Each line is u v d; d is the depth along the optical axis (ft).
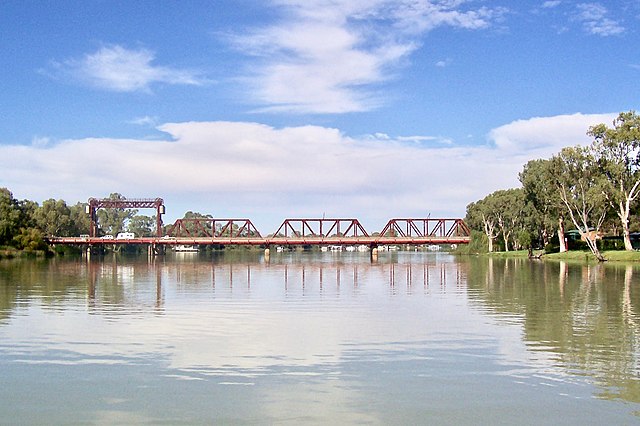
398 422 52.11
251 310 121.19
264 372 67.62
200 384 63.05
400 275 246.27
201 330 94.94
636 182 365.81
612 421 52.21
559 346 80.89
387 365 70.59
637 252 351.25
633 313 113.29
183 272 274.36
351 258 549.54
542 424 51.65
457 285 186.70
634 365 70.23
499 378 64.85
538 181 429.79
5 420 52.95
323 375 66.28
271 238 544.21
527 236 448.65
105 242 528.22
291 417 53.31
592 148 357.41
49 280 213.05
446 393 59.72
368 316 111.24
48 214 583.58
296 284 196.75
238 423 52.03
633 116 354.33
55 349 79.77
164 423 52.13
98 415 54.08
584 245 463.01
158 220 593.01
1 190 518.37
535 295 150.30
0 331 93.81
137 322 103.55
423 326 98.37
